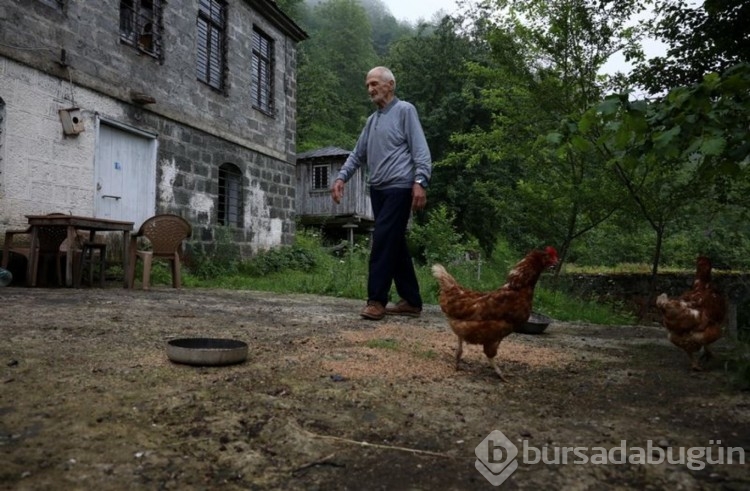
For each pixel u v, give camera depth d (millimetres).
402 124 5012
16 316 4367
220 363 2912
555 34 9367
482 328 2924
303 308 6223
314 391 2537
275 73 15133
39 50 8156
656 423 2285
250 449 1873
